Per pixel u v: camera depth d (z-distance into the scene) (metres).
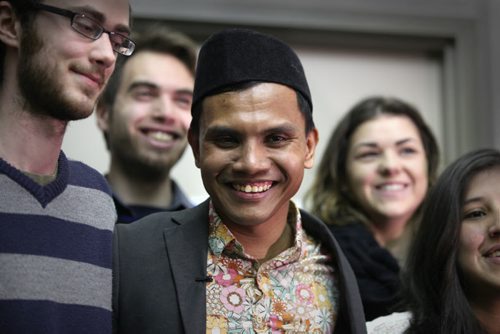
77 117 1.12
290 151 1.16
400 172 1.82
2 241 1.03
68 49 1.09
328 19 2.41
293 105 1.17
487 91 2.46
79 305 1.08
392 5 2.46
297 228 1.25
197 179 2.42
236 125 1.12
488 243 1.34
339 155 1.90
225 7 2.34
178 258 1.18
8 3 1.10
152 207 1.80
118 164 1.84
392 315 1.47
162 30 2.04
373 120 1.86
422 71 2.59
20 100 1.11
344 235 1.77
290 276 1.24
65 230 1.11
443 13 2.48
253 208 1.16
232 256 1.21
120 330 1.14
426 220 1.44
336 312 1.25
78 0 1.10
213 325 1.15
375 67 2.56
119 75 1.85
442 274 1.39
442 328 1.35
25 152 1.12
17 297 1.01
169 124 1.82
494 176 1.38
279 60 1.18
